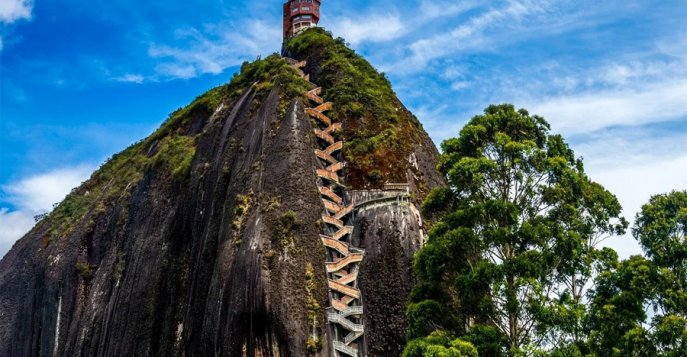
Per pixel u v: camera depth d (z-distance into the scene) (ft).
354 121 263.08
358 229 229.66
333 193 237.25
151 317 277.64
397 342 204.03
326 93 279.28
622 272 142.51
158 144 382.01
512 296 141.08
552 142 166.20
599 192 165.48
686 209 141.18
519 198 157.58
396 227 225.56
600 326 139.03
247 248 215.31
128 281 299.38
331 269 215.10
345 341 204.13
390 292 212.64
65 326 335.67
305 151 242.78
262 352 199.21
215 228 255.70
